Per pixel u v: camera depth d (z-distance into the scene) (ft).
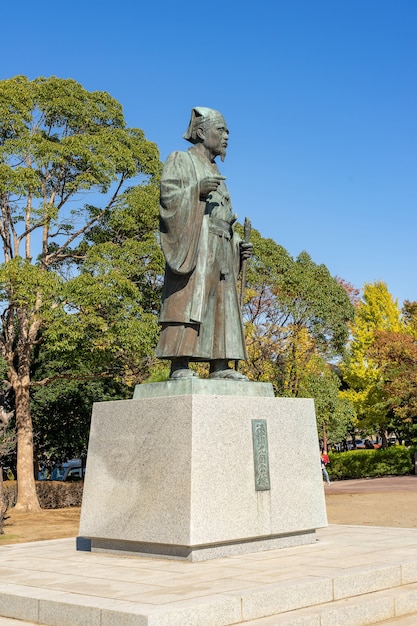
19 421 67.36
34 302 58.39
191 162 25.79
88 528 25.11
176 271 24.86
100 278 59.26
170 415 23.68
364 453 112.06
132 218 64.49
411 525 47.32
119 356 67.41
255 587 18.07
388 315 125.90
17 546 28.60
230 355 27.02
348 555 23.12
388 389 107.34
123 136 66.85
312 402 27.40
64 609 17.26
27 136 60.39
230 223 27.63
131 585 18.98
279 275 76.54
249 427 24.67
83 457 93.86
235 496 23.63
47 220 61.77
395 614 19.56
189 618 16.06
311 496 26.16
